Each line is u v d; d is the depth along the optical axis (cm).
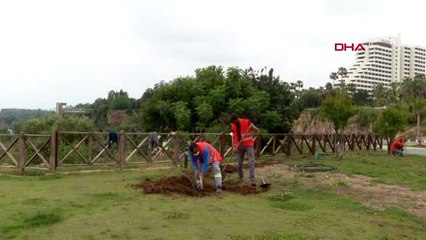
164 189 827
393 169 1377
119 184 907
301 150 1856
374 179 1110
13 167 1130
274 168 1305
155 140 1291
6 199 721
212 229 563
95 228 555
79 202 710
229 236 532
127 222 587
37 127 1959
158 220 602
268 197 806
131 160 1267
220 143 1437
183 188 845
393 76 13725
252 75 2216
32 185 888
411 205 782
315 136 1934
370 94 11169
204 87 1930
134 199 747
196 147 846
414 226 629
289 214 665
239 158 1001
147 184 895
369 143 2644
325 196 841
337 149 1995
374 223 625
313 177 1099
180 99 1944
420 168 1445
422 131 5947
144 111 2003
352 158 1780
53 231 539
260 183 983
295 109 2206
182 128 1820
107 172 1125
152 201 732
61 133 1120
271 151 1694
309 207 725
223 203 738
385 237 550
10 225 555
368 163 1566
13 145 1135
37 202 695
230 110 1809
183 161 1330
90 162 1166
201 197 790
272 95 2141
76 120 1922
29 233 528
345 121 1841
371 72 13312
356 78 13250
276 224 596
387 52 13625
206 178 1014
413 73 14025
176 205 706
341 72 10850
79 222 582
